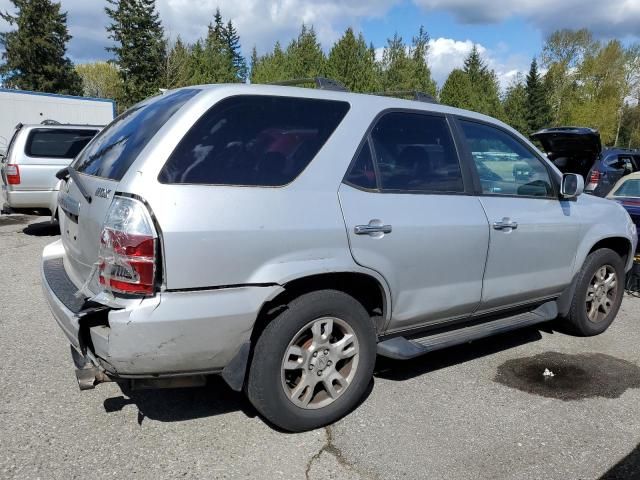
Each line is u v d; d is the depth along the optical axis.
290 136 3.07
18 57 46.06
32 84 46.41
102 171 3.08
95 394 3.53
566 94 61.22
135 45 43.09
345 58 42.47
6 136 22.72
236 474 2.76
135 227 2.56
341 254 3.06
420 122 3.66
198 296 2.66
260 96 3.06
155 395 3.54
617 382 3.98
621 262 5.02
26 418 3.21
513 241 3.98
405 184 3.46
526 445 3.11
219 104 2.91
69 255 3.36
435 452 3.00
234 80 47.03
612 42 59.19
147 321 2.56
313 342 3.08
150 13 43.25
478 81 62.75
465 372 4.07
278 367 2.96
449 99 51.81
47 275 3.38
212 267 2.67
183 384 2.87
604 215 4.83
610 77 59.16
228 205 2.74
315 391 3.23
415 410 3.46
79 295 2.90
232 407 3.43
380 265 3.22
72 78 48.19
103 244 2.66
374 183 3.31
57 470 2.73
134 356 2.59
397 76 47.31
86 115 24.91
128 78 43.69
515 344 4.71
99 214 2.75
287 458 2.90
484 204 3.84
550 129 12.11
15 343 4.34
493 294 3.95
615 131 60.38
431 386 3.81
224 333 2.74
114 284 2.61
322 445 3.04
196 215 2.65
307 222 2.94
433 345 3.63
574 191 4.34
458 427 3.27
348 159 3.21
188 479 2.70
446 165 3.72
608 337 4.96
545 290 4.40
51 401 3.42
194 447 2.98
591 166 12.38
